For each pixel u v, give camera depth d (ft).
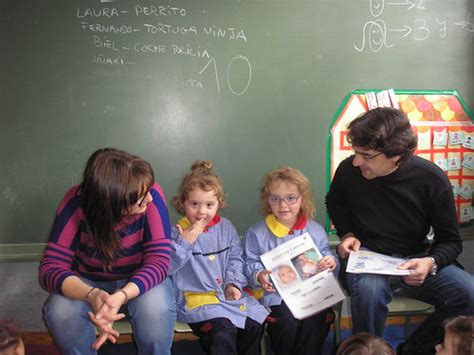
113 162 4.99
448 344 4.57
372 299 5.81
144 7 7.19
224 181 7.67
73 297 5.09
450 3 7.61
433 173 6.13
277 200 6.43
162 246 5.47
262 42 7.41
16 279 7.68
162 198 5.76
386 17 7.54
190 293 6.22
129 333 5.93
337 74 7.58
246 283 6.48
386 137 5.66
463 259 8.27
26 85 7.18
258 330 6.05
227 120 7.54
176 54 7.32
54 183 7.40
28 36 7.10
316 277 6.24
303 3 7.38
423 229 6.37
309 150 7.71
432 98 7.75
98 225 5.09
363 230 6.52
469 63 7.75
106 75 7.27
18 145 7.29
